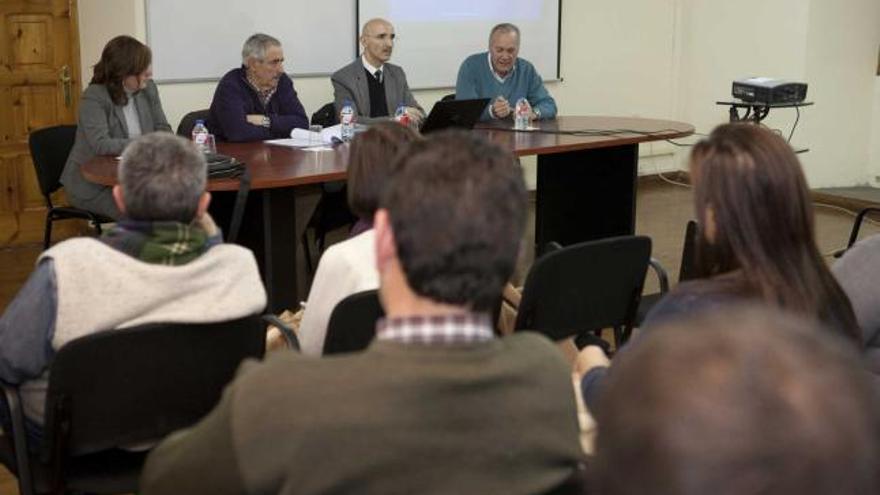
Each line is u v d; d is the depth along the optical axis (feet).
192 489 3.36
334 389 3.21
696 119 24.88
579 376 5.51
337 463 3.16
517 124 15.98
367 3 19.74
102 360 5.88
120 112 13.96
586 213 17.07
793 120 22.53
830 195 22.20
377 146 6.97
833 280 5.00
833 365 1.73
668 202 22.43
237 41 18.24
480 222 3.34
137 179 5.96
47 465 6.14
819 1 21.89
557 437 3.49
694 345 1.82
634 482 1.77
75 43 17.63
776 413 1.67
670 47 25.03
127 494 6.25
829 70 22.38
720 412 1.70
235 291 6.21
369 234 7.09
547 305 8.14
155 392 6.15
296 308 11.78
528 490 3.39
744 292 4.83
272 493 3.19
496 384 3.35
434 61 20.99
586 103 23.84
